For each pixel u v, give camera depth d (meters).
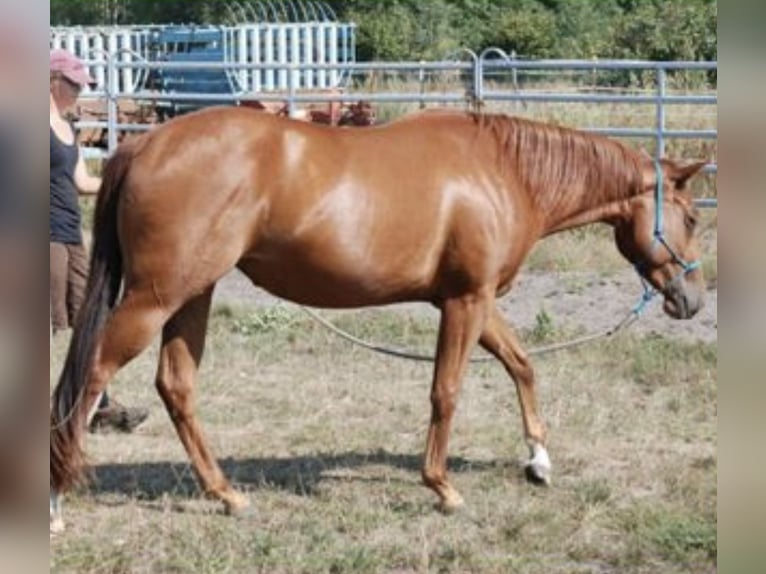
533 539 7.34
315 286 7.43
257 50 27.91
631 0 40.41
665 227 8.27
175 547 7.09
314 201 7.21
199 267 7.08
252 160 7.11
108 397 9.44
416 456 8.99
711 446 9.23
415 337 12.49
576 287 14.41
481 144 7.74
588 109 21.50
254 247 7.25
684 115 20.08
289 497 8.02
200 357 7.58
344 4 39.00
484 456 8.95
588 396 10.43
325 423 9.77
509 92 19.05
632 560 7.07
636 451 9.08
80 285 8.98
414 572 6.90
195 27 28.02
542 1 40.34
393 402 10.32
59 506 7.22
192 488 8.13
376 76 27.05
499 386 10.84
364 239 7.32
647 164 8.25
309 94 20.88
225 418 9.83
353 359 11.66
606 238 16.28
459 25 38.69
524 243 7.87
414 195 7.43
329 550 7.06
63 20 43.62
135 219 7.04
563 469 8.67
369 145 7.46
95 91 22.70
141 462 8.74
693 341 12.20
